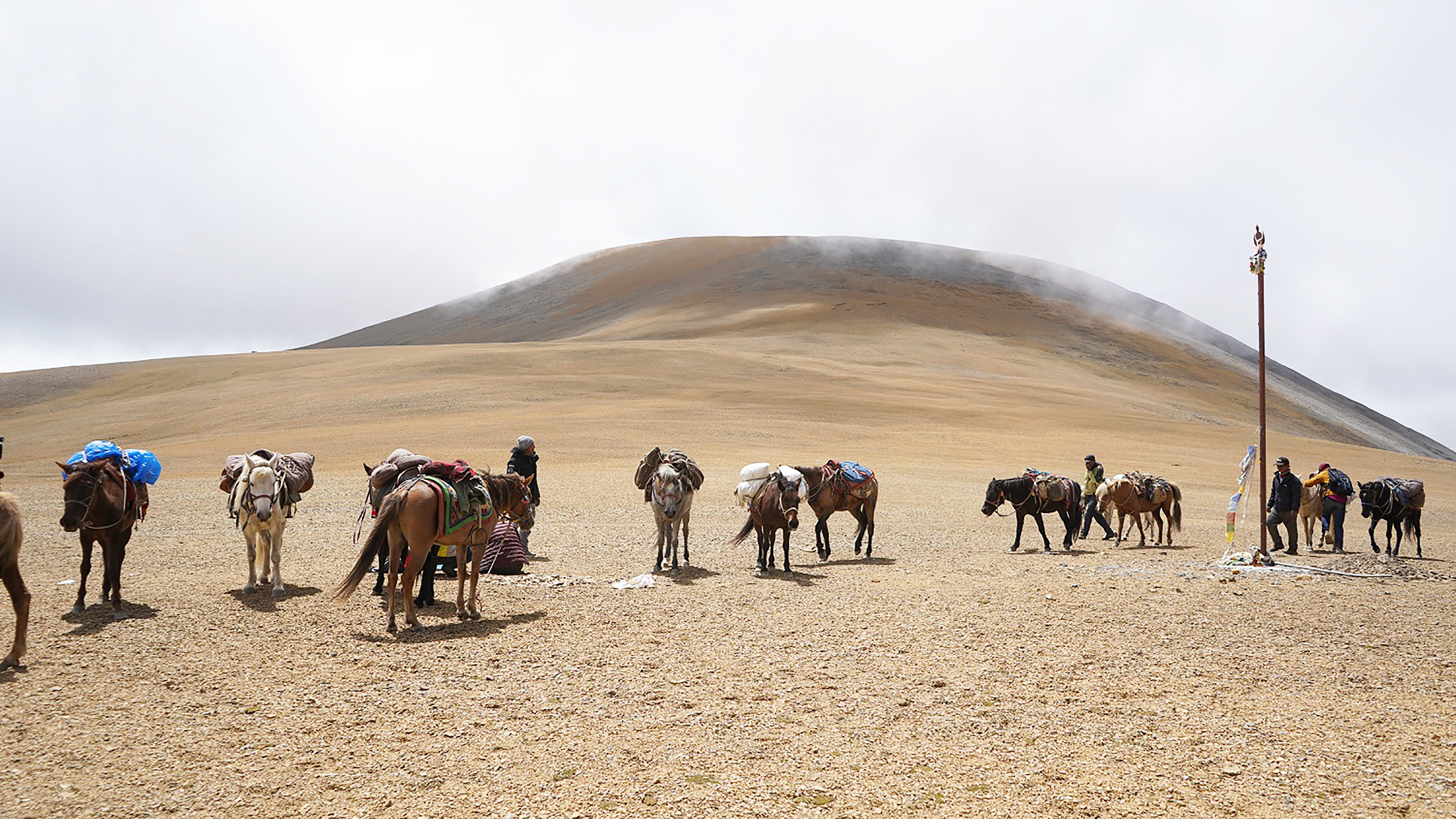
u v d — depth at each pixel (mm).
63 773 6328
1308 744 7105
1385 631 11102
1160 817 5793
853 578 15266
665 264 195500
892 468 41031
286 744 6941
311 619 11227
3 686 8266
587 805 5898
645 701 8125
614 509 26172
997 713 7859
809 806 5910
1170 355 140625
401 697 8148
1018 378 96000
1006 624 11438
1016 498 19594
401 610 11914
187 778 6277
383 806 5871
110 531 11242
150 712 7633
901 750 6945
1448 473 53500
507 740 7090
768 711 7871
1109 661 9641
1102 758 6797
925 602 12961
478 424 49938
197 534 19547
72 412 66500
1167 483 21047
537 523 23391
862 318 129125
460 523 11148
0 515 8570
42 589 12922
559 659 9555
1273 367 171000
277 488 12305
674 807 5867
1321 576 15492
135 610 11461
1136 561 17953
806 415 58562
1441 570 17297
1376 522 20234
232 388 70312
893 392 72688
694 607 12484
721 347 101875
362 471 35500
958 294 157250
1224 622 11555
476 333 171125
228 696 8102
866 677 8969
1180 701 8219
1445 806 5961
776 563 17406
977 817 5762
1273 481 19406
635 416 54125
